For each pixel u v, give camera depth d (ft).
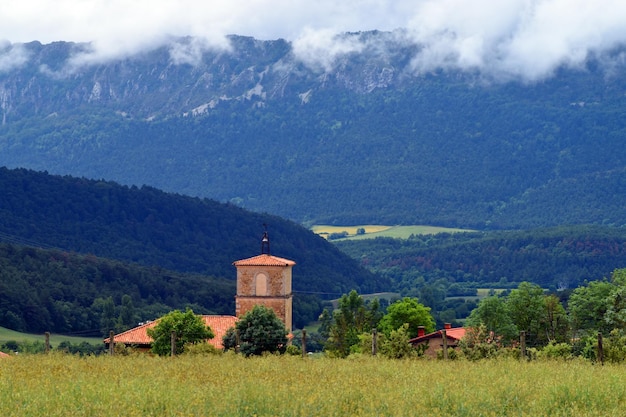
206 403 124.67
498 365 185.78
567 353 260.62
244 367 177.58
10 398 123.24
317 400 128.16
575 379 150.00
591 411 125.08
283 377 156.15
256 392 131.75
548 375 161.79
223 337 319.27
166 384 141.69
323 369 173.99
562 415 124.26
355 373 165.58
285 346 317.42
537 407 127.34
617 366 194.49
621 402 134.51
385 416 121.70
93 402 123.24
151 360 193.67
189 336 320.09
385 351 274.98
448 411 128.16
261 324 314.76
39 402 120.67
